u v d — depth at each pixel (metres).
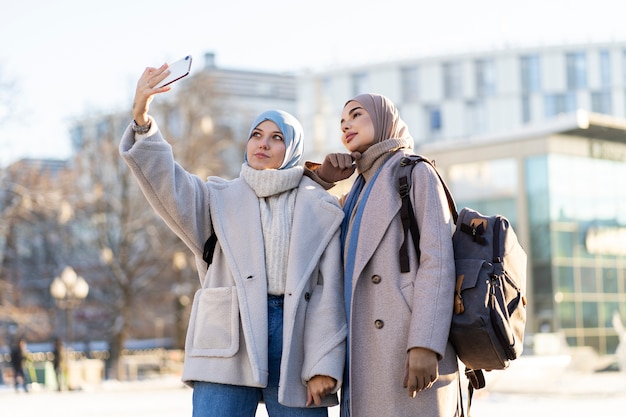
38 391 28.83
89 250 43.06
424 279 4.01
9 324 41.75
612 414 13.20
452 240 4.22
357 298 4.21
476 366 4.12
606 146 34.41
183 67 4.18
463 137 80.81
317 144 79.62
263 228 4.44
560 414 13.40
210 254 4.53
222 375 4.25
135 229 40.44
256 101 85.31
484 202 34.41
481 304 3.97
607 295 33.91
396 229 4.21
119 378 39.09
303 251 4.38
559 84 82.00
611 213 34.38
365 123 4.46
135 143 4.25
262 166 4.53
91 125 41.06
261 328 4.27
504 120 81.12
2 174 35.59
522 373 18.17
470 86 81.44
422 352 3.93
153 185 4.30
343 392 4.33
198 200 4.48
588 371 27.56
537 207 33.12
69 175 38.66
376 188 4.31
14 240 41.25
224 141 42.81
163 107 41.38
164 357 43.31
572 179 33.41
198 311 4.40
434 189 4.16
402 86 81.62
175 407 18.28
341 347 4.26
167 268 42.09
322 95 81.00
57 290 30.69
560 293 32.72
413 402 4.08
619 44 82.81
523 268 4.19
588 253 33.62
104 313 44.94
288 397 4.22
